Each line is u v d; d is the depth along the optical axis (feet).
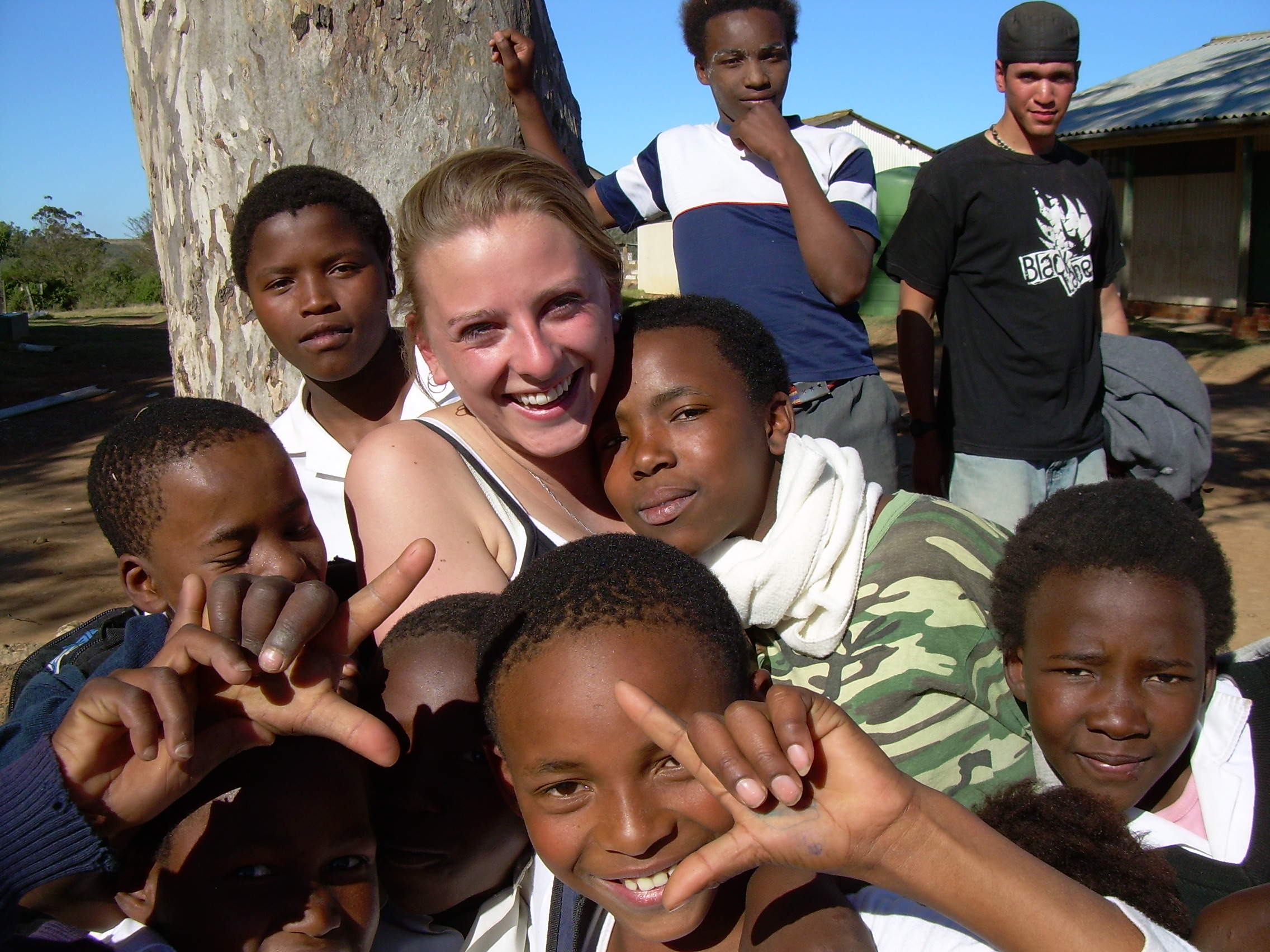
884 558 6.12
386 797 5.43
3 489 33.12
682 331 6.38
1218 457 33.53
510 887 5.66
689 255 12.49
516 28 12.57
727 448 6.16
